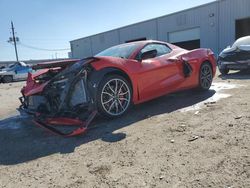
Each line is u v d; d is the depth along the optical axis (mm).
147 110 4867
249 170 2422
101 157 3014
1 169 2982
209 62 6152
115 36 33625
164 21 27188
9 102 7988
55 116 4234
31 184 2586
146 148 3123
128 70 4543
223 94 5648
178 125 3811
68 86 4137
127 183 2420
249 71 9805
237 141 3039
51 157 3168
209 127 3584
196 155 2812
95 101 4164
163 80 5074
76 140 3656
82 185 2473
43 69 5156
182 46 26797
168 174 2498
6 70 20188
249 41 9297
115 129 3941
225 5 21891
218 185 2252
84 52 39594
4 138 4141
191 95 5859
